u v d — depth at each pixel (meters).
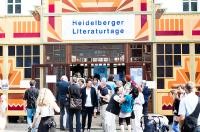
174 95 16.91
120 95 16.27
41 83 23.03
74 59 23.05
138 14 22.94
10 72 23.14
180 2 23.06
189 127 11.61
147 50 22.98
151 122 15.55
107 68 23.53
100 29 22.94
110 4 22.95
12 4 23.34
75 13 22.98
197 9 23.16
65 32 23.05
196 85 22.84
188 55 22.95
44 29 23.12
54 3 23.12
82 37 23.00
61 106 19.48
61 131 19.34
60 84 19.39
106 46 23.02
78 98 17.61
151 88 22.41
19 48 23.20
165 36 22.95
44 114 12.90
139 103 17.41
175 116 16.78
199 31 22.98
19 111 22.89
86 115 19.17
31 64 23.14
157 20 22.97
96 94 18.62
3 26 23.25
